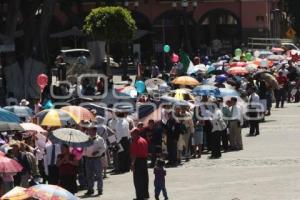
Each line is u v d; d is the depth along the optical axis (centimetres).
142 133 2988
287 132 4019
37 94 4431
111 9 5644
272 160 3097
